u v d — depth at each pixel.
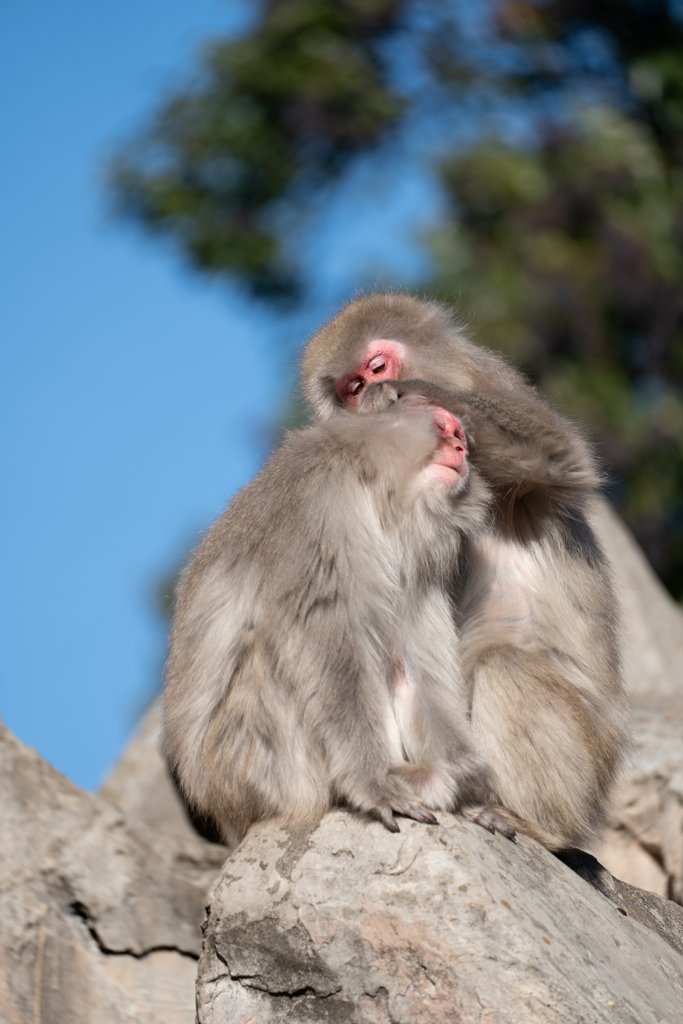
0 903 19.25
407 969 14.28
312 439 17.80
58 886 19.97
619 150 53.62
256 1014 14.88
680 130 56.03
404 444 17.34
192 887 21.17
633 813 24.42
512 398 20.73
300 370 27.80
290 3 59.25
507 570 20.48
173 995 20.06
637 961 15.80
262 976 14.91
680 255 53.28
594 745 18.58
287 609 16.38
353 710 15.93
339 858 15.05
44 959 19.22
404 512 17.44
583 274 52.00
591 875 18.78
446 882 14.50
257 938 14.98
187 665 17.95
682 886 24.33
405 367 25.02
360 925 14.51
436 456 17.55
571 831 18.33
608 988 14.36
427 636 17.94
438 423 17.78
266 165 58.50
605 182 53.41
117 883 20.44
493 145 54.84
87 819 20.78
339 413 18.34
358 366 25.20
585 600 20.59
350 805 15.73
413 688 17.67
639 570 34.34
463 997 14.02
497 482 20.16
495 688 18.20
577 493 20.61
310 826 15.71
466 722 17.66
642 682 31.75
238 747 16.94
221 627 17.45
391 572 17.22
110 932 20.00
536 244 52.25
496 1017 13.85
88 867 20.34
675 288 52.56
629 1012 14.10
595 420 49.09
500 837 16.62
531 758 18.00
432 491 17.42
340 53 58.53
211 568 17.95
